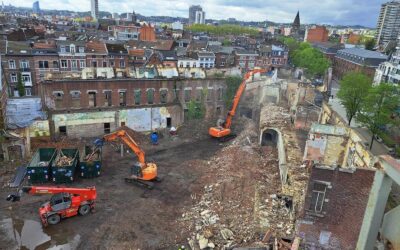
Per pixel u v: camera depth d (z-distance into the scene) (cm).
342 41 18875
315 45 12875
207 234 2200
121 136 3119
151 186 2889
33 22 15275
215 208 2570
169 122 4522
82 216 2452
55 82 3722
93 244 2156
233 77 4834
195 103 4650
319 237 1933
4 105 3466
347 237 1886
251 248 1959
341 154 2917
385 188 1683
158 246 2166
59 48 6231
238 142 4072
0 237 2177
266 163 3409
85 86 3881
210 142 4222
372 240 1786
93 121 4003
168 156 3697
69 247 2119
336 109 4503
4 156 3259
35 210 2508
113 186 2931
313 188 1850
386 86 3597
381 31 18925
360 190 1781
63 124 3838
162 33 14238
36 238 2188
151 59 7344
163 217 2489
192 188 2952
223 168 3300
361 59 8788
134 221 2419
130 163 3434
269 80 5494
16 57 5844
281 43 12544
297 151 3216
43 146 3509
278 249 1953
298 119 3988
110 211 2534
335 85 8544
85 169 3009
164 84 4338
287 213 2353
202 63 8206
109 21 19938
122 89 4091
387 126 3922
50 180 2955
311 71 8712
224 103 4912
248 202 2578
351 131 2812
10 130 3409
